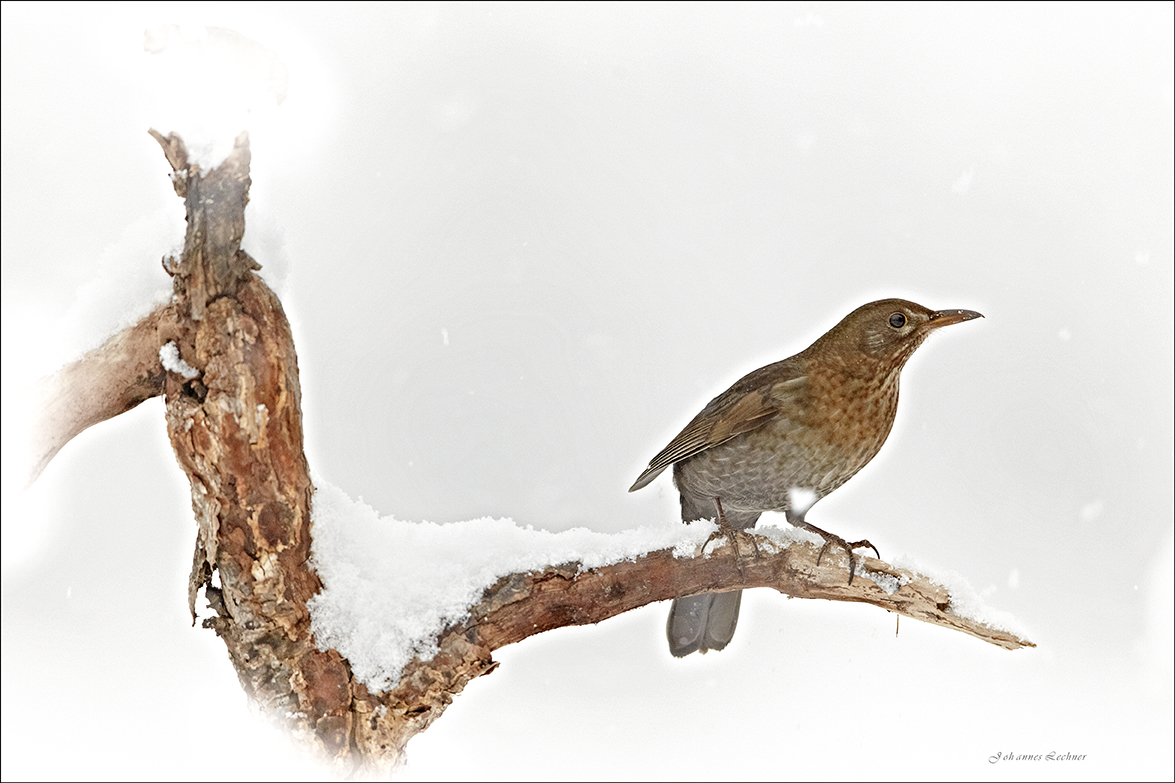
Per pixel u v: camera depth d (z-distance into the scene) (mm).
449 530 8102
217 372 7035
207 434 7043
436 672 7469
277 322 7242
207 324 7102
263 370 7082
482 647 7602
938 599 8648
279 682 7316
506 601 7699
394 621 7465
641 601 8305
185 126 6984
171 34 6965
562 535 8234
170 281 7438
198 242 7066
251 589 7207
